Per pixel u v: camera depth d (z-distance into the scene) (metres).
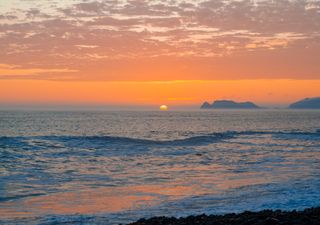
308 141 45.41
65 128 72.62
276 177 20.94
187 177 20.98
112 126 82.50
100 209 14.18
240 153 32.81
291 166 25.34
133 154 30.69
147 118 141.38
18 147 31.73
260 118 151.38
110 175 21.47
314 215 11.49
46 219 12.78
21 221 12.53
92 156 29.02
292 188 17.73
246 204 14.73
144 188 18.00
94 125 85.62
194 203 15.00
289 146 39.44
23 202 15.16
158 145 36.88
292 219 11.00
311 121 123.06
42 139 36.53
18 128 69.81
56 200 15.58
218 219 11.45
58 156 28.44
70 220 12.65
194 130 72.00
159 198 15.92
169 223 11.12
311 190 17.28
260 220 11.01
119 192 17.11
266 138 48.75
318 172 22.77
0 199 15.54
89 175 21.39
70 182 19.34
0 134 56.06
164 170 23.41
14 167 23.38
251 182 19.42
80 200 15.60
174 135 57.69
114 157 28.83
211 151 33.94
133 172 22.59
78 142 35.88
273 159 29.02
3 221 12.52
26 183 18.81
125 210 14.02
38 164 24.75
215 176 21.33
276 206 14.33
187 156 30.22
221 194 16.59
